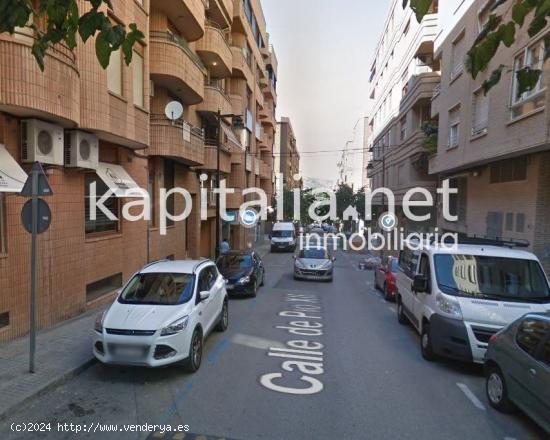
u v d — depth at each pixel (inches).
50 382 198.2
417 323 290.8
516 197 447.5
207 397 192.5
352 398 195.2
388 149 1133.7
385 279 500.4
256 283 500.4
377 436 159.5
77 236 331.9
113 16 349.7
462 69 546.6
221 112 728.3
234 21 931.3
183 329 219.0
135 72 412.8
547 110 341.1
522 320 183.2
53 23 98.3
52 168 297.1
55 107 258.8
